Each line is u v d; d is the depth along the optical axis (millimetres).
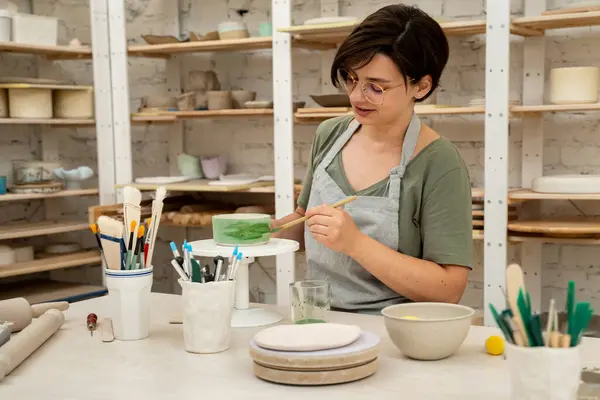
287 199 3533
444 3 3551
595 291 3318
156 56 4160
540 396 1019
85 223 4148
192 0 4262
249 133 4133
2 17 3658
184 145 4352
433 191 1767
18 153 4344
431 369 1316
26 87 3646
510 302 1062
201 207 3926
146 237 1596
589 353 1392
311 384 1229
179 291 4430
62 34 4551
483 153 3535
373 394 1188
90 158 4637
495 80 2955
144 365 1370
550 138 3373
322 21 3301
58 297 3969
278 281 3543
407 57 1620
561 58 3320
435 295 1707
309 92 3926
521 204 3381
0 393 1229
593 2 3027
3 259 3777
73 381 1283
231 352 1449
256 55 4070
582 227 2885
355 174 1906
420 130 1838
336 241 1634
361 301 1843
